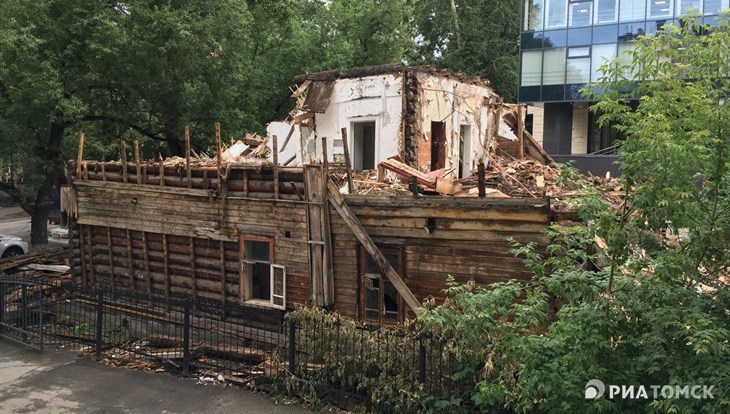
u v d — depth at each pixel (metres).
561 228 4.98
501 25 36.88
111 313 12.04
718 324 4.29
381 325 8.75
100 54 17.75
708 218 4.57
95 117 20.92
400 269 8.78
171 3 19.81
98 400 7.80
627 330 4.68
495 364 6.30
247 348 9.76
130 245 12.09
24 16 17.42
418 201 8.45
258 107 25.95
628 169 4.52
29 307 10.92
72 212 12.83
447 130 14.03
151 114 21.78
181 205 11.16
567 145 29.38
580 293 4.77
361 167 13.97
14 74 17.05
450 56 35.75
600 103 4.79
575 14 27.86
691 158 4.27
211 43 19.86
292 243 9.77
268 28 27.16
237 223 10.41
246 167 10.19
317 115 14.02
